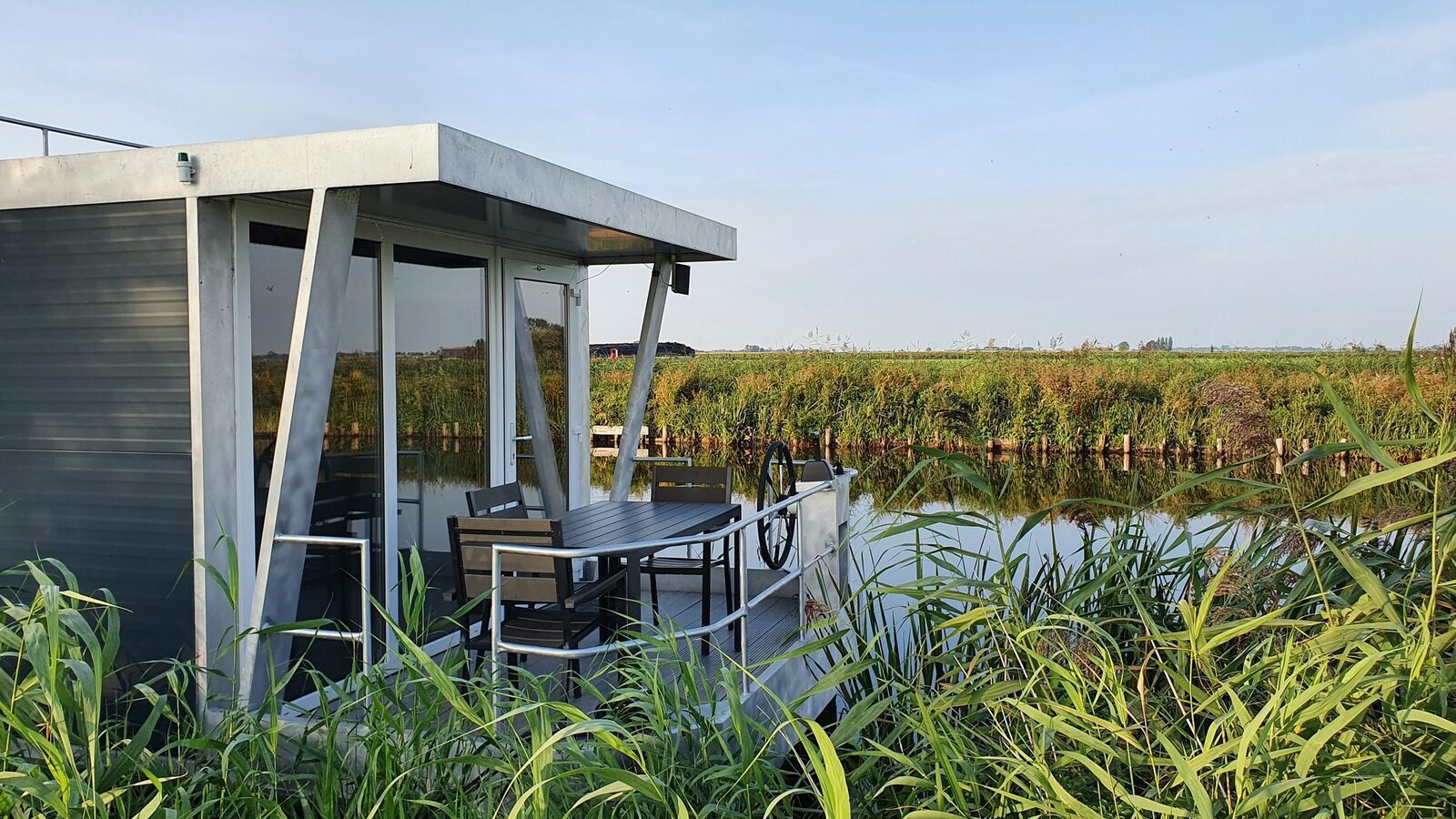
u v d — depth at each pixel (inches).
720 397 943.7
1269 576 138.5
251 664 176.4
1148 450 848.9
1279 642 127.8
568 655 154.7
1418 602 119.3
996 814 107.9
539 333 285.3
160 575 186.7
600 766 104.5
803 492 224.7
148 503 187.2
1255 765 99.6
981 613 125.1
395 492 223.8
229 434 187.3
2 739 123.2
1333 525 136.3
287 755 162.7
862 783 136.9
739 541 187.2
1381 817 100.2
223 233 186.1
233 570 144.5
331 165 169.6
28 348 194.7
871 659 143.2
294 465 175.8
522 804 102.7
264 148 173.6
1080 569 154.6
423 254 235.5
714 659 210.1
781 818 125.8
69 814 110.3
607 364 992.9
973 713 131.2
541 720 116.2
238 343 187.5
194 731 139.8
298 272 203.8
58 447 193.2
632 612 222.4
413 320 232.1
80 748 139.6
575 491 302.8
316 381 176.7
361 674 139.3
